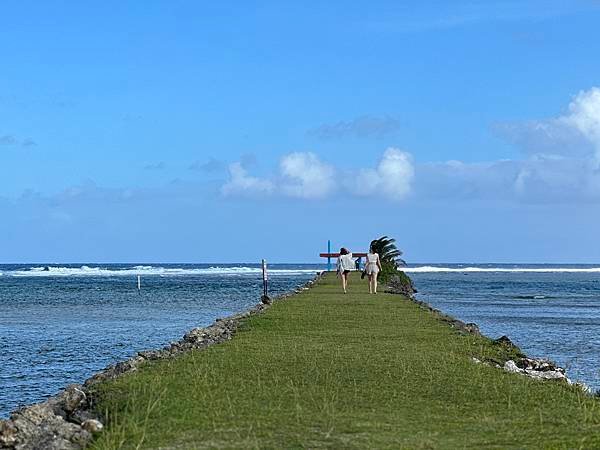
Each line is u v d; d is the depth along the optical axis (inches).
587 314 1854.1
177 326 1536.7
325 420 411.8
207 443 371.2
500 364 660.1
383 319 994.7
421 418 422.9
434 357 636.7
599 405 466.0
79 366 999.6
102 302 2345.0
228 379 522.9
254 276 5295.3
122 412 440.8
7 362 1030.4
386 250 2795.3
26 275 5940.0
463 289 3307.1
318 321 967.0
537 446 366.3
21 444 401.7
